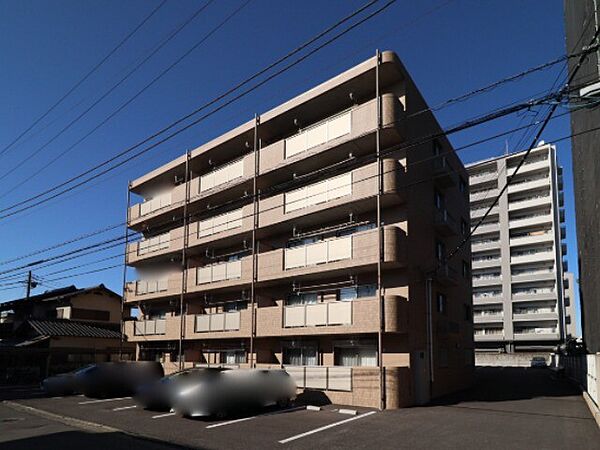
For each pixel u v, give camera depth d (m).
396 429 11.67
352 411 14.41
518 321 59.69
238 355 21.70
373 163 17.03
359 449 9.59
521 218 62.16
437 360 19.45
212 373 14.20
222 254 24.09
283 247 21.03
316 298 19.31
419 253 18.22
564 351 34.44
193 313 23.92
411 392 16.12
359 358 17.66
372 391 15.44
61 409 15.48
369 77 18.09
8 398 18.78
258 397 14.60
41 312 34.44
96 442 10.27
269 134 22.38
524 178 62.53
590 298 22.62
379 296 16.02
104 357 30.30
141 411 14.87
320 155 18.81
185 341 24.17
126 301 27.83
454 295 23.22
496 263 62.22
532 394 20.02
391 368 15.47
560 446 9.84
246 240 22.55
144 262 27.78
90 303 33.53
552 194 60.03
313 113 20.48
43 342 28.27
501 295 61.19
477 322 62.19
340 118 18.27
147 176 28.30
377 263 16.34
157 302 27.33
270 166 20.47
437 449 9.59
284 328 18.48
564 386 24.08
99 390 18.83
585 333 25.34
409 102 18.39
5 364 25.59
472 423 12.48
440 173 20.30
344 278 18.58
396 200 17.28
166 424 12.51
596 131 17.27
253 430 11.62
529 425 12.18
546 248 60.31
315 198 18.59
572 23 20.58
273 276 19.41
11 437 10.83
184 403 13.39
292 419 13.20
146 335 25.53
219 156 24.84
